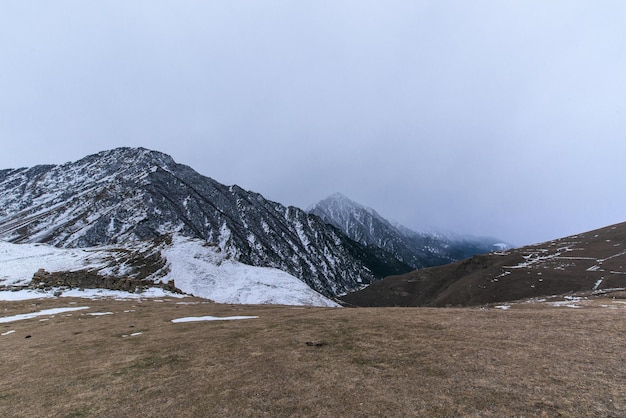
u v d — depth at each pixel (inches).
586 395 452.4
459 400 464.4
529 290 4928.6
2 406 553.9
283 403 491.5
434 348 694.5
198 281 3201.3
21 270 3046.3
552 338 706.8
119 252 3730.3
